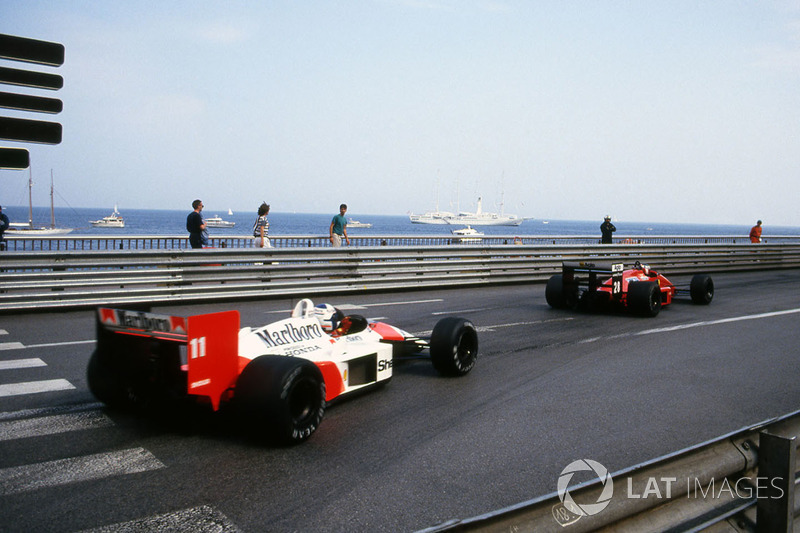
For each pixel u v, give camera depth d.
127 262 10.81
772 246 22.97
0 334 8.59
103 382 5.27
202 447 4.69
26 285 9.99
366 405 5.89
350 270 13.52
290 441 4.64
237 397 4.57
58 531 3.38
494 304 12.62
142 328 4.72
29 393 5.94
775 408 6.02
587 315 11.51
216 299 11.77
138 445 4.70
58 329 8.95
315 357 5.42
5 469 4.20
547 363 7.74
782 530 2.91
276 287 12.48
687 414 5.78
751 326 10.70
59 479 4.06
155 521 3.52
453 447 4.84
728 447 3.26
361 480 4.17
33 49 4.34
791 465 2.88
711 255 21.22
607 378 7.07
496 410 5.82
